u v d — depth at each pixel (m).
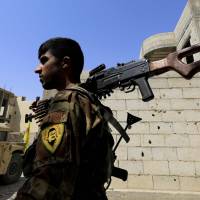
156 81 4.83
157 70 1.15
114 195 4.04
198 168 4.23
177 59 1.13
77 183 0.68
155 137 4.46
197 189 4.11
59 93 0.78
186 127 4.48
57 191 0.59
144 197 3.99
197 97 4.66
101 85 1.26
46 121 0.68
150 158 4.36
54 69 0.90
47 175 0.59
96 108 0.80
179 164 4.28
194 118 4.53
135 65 1.21
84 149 0.71
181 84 4.77
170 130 4.48
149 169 4.30
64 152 0.62
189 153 4.32
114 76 1.24
